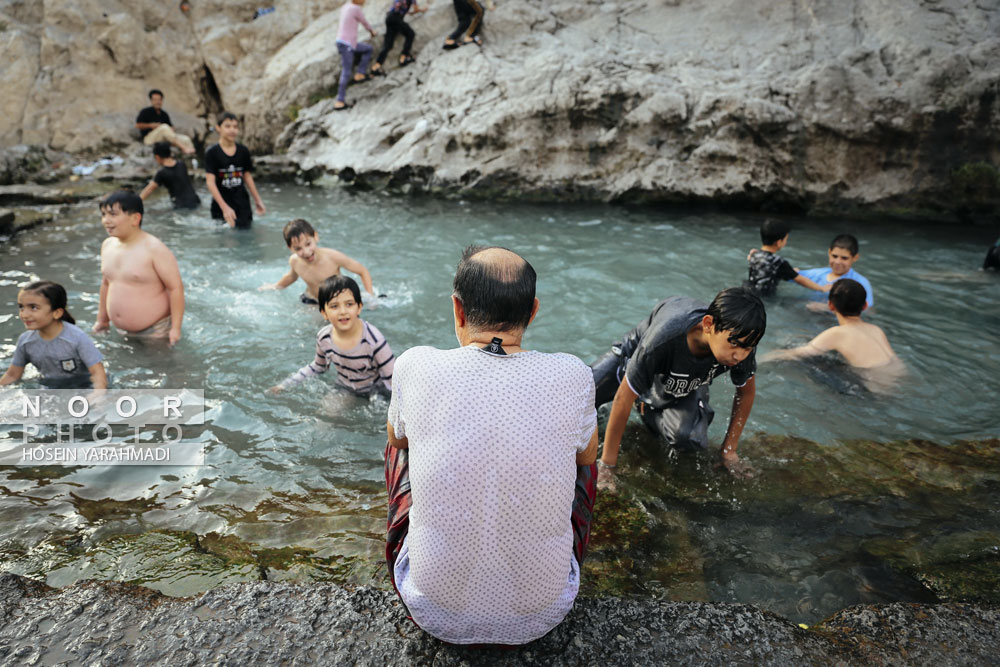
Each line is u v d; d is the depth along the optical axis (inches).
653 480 127.7
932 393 160.2
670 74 360.8
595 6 414.0
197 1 495.5
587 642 79.5
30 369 161.9
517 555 67.8
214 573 100.2
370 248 261.3
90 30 457.7
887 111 321.7
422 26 429.7
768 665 78.1
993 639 83.1
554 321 195.2
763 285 214.5
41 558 103.4
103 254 178.2
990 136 316.8
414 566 69.5
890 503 121.4
